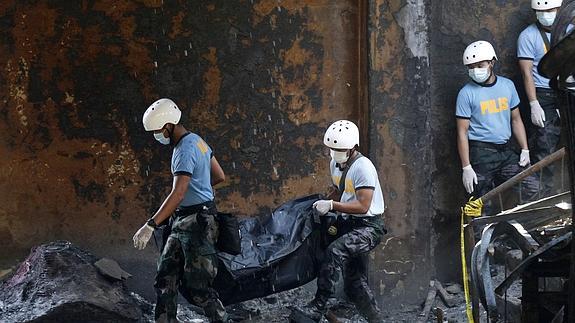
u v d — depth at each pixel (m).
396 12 21.05
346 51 21.69
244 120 21.66
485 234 15.25
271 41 21.52
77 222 21.58
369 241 18.12
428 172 21.52
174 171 17.11
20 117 21.28
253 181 21.78
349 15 21.59
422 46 21.19
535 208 17.55
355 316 20.80
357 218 18.27
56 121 21.34
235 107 21.59
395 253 21.47
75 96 21.31
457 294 21.91
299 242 18.56
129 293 20.09
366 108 21.39
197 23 21.31
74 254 19.78
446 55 22.33
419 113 21.31
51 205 21.52
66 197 21.53
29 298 18.95
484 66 21.31
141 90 21.38
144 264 21.69
